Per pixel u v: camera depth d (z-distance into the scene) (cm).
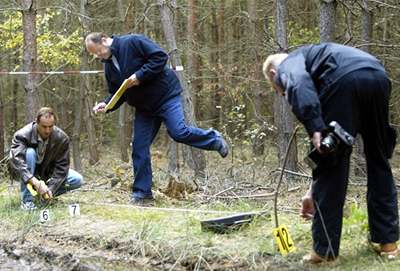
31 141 734
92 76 2091
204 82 2091
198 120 2253
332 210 470
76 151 1659
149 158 749
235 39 2072
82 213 696
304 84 438
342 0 950
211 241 562
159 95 727
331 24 801
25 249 591
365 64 452
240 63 1889
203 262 524
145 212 691
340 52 459
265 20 1714
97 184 940
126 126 2264
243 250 536
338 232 475
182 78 1086
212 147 725
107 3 1955
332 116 452
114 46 722
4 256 577
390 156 482
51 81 2328
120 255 565
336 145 432
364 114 461
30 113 1047
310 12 1639
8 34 1532
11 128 2436
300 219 625
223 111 2011
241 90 1767
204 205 731
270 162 1405
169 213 681
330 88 450
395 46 1134
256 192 820
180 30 2022
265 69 491
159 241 571
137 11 1891
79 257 562
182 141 729
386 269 457
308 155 458
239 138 1575
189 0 1761
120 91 714
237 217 597
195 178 906
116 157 2158
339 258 493
